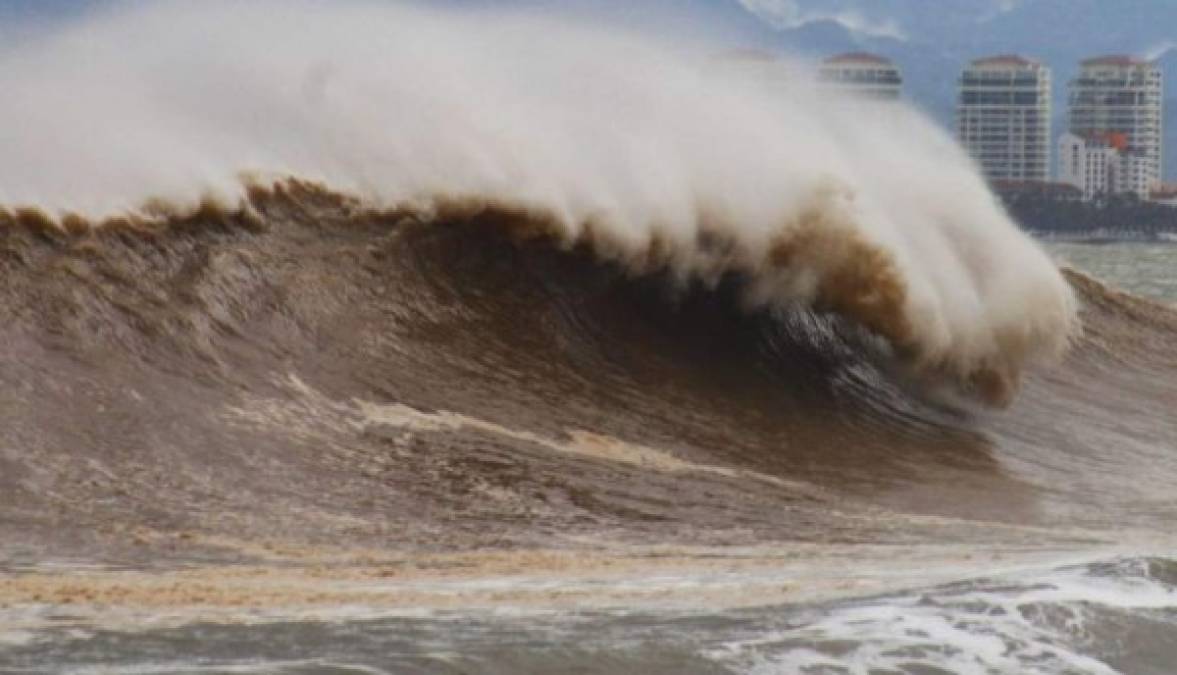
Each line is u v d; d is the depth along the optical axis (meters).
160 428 47.78
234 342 54.22
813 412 65.50
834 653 35.53
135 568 38.94
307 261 59.97
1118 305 93.19
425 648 34.03
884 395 69.50
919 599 39.53
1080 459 66.56
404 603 37.44
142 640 33.75
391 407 54.09
